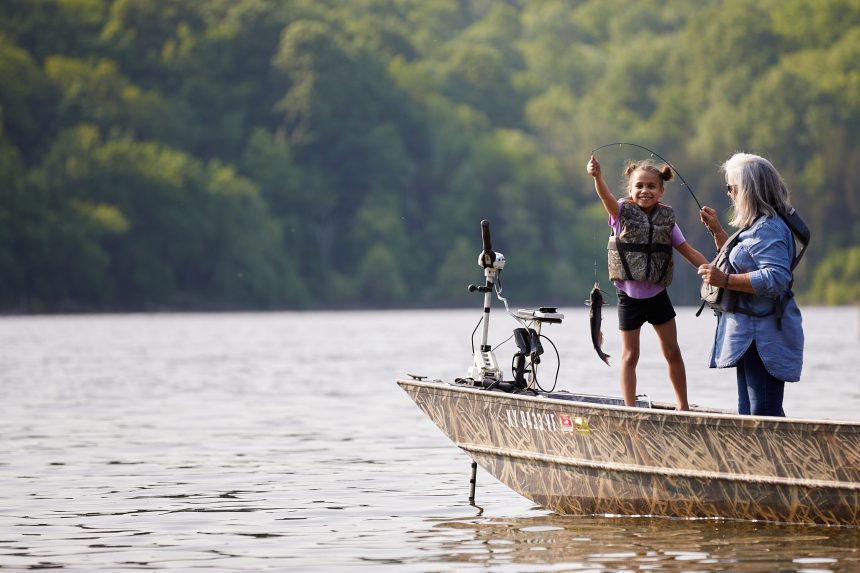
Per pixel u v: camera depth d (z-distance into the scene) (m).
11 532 30.16
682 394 31.31
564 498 31.66
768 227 28.33
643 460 30.09
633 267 30.53
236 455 43.78
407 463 41.50
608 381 74.06
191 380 81.12
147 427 53.19
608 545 28.03
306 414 58.28
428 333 163.88
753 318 28.58
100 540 29.20
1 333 163.75
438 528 30.36
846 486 27.62
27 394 70.69
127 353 116.44
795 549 27.02
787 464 28.28
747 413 29.50
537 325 33.88
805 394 62.78
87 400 66.75
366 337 151.50
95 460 42.66
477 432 33.22
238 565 26.58
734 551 26.98
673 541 28.16
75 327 186.50
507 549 27.86
